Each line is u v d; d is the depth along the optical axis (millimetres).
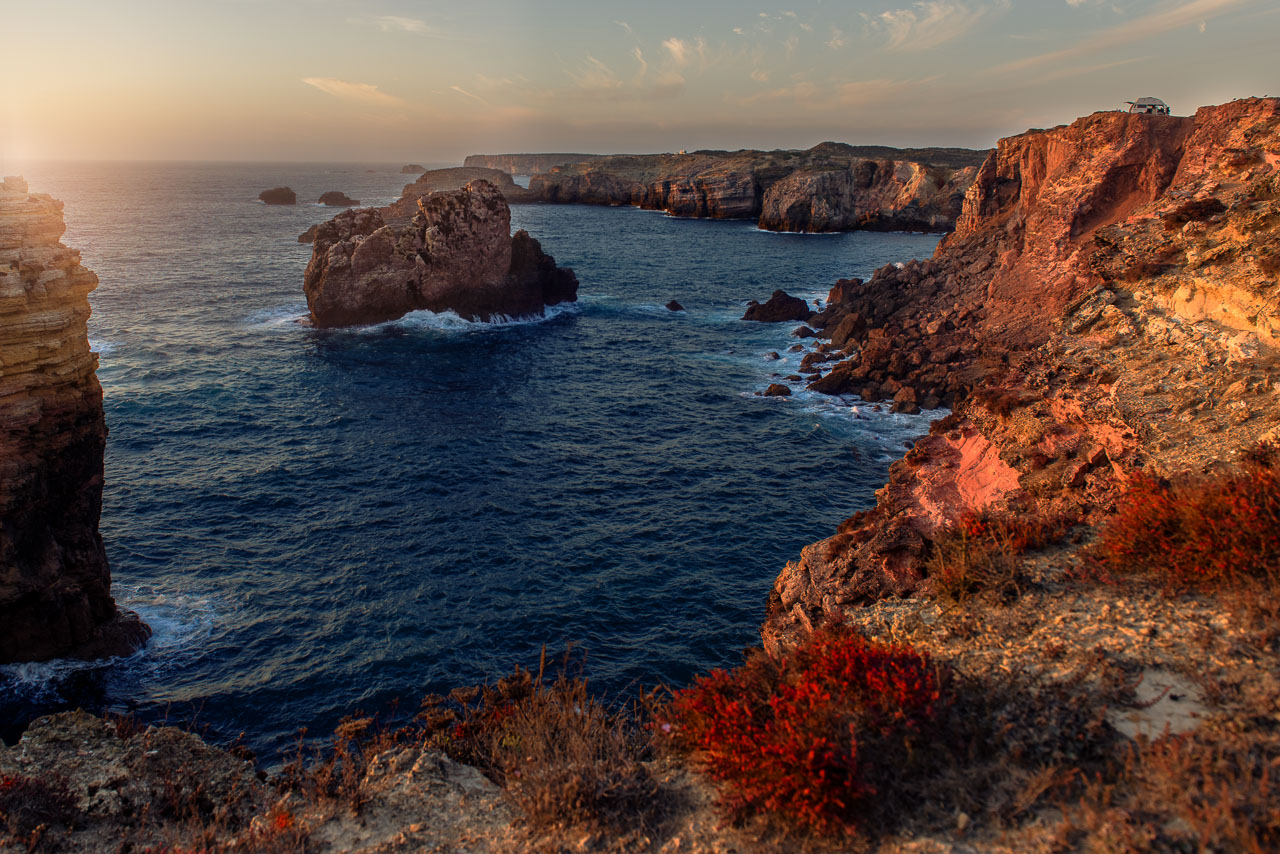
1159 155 45250
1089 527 12125
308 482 37469
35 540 23469
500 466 40062
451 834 8117
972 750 7145
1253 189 18172
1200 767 6387
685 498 36656
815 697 7711
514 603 27734
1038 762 6973
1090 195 47281
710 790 8078
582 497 36625
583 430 45812
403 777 9352
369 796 9000
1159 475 11773
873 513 18156
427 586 28734
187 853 8172
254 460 39906
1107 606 9516
